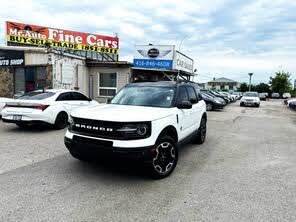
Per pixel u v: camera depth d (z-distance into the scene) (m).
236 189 4.08
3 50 15.02
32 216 3.12
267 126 11.52
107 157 4.04
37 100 8.18
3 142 6.80
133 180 4.37
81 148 4.22
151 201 3.60
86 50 20.45
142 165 4.13
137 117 4.16
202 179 4.50
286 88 66.38
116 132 4.03
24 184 4.06
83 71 16.27
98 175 4.54
